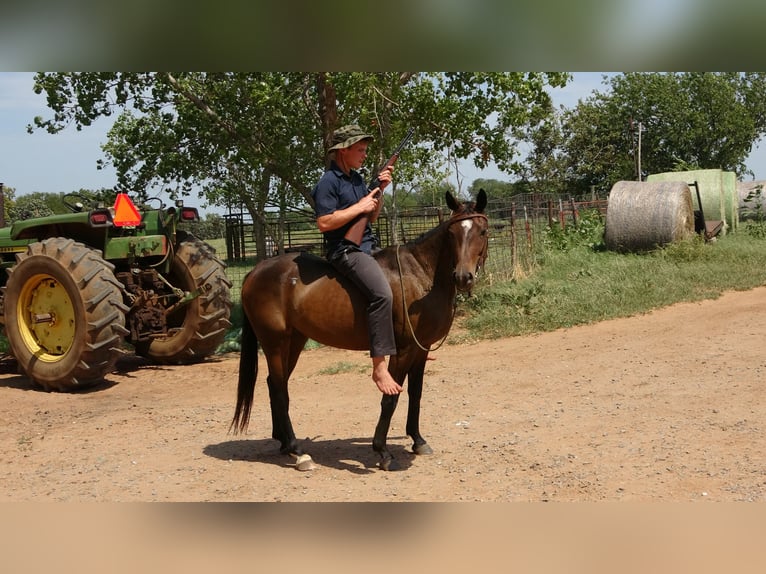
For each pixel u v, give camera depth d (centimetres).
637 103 4469
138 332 984
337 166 531
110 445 643
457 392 781
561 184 4353
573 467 523
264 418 729
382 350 510
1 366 1071
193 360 1050
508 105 1154
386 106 1092
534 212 1866
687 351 880
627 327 1045
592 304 1160
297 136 1199
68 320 895
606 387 756
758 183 2628
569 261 1580
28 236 1026
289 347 579
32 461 603
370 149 1124
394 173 1292
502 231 1469
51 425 722
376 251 557
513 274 1401
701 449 546
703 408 655
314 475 539
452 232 507
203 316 1002
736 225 2230
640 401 694
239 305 1404
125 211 959
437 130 1160
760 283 1302
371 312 514
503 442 595
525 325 1084
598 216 2359
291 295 554
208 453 608
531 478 507
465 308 1214
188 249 1019
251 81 1128
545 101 1157
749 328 971
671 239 1661
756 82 4897
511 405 715
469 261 497
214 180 1352
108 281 871
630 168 4375
